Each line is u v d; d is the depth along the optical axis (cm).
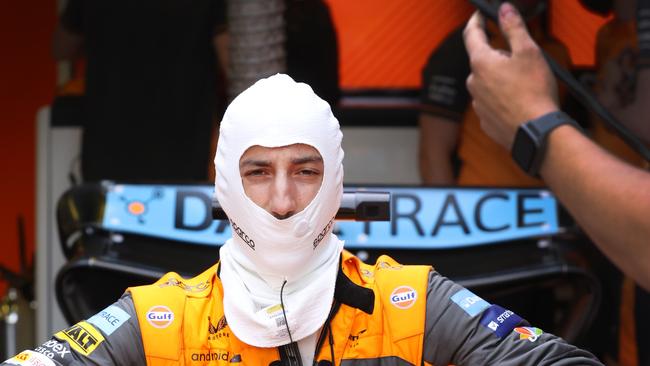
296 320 642
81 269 1005
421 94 1363
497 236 1030
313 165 636
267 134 625
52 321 1395
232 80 1252
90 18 1382
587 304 1011
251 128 629
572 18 1703
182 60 1372
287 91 640
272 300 650
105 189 1045
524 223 1036
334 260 663
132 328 650
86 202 1046
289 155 630
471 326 650
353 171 1428
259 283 654
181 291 671
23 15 2264
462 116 1329
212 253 1027
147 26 1373
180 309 661
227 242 685
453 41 1329
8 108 2272
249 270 658
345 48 1862
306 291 647
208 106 1377
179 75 1372
